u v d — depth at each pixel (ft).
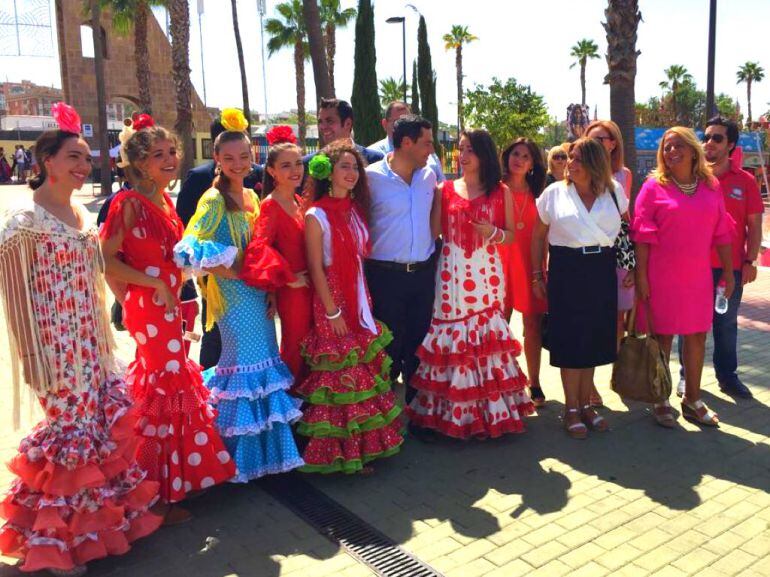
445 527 11.32
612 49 29.12
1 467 12.96
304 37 110.01
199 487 11.48
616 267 14.83
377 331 13.21
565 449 14.24
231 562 10.36
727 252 15.24
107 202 13.53
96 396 10.05
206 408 11.62
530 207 15.98
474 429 14.32
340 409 12.81
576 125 24.98
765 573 9.90
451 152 82.23
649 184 14.75
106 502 9.91
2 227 9.14
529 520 11.48
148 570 10.17
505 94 94.38
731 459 13.62
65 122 9.74
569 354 14.42
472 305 14.15
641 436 14.79
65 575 9.86
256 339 12.36
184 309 14.16
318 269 12.51
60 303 9.55
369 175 13.87
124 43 122.42
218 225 11.95
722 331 16.87
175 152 11.07
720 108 173.78
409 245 13.96
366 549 10.69
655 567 10.09
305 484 12.89
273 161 12.38
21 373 9.77
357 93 43.86
